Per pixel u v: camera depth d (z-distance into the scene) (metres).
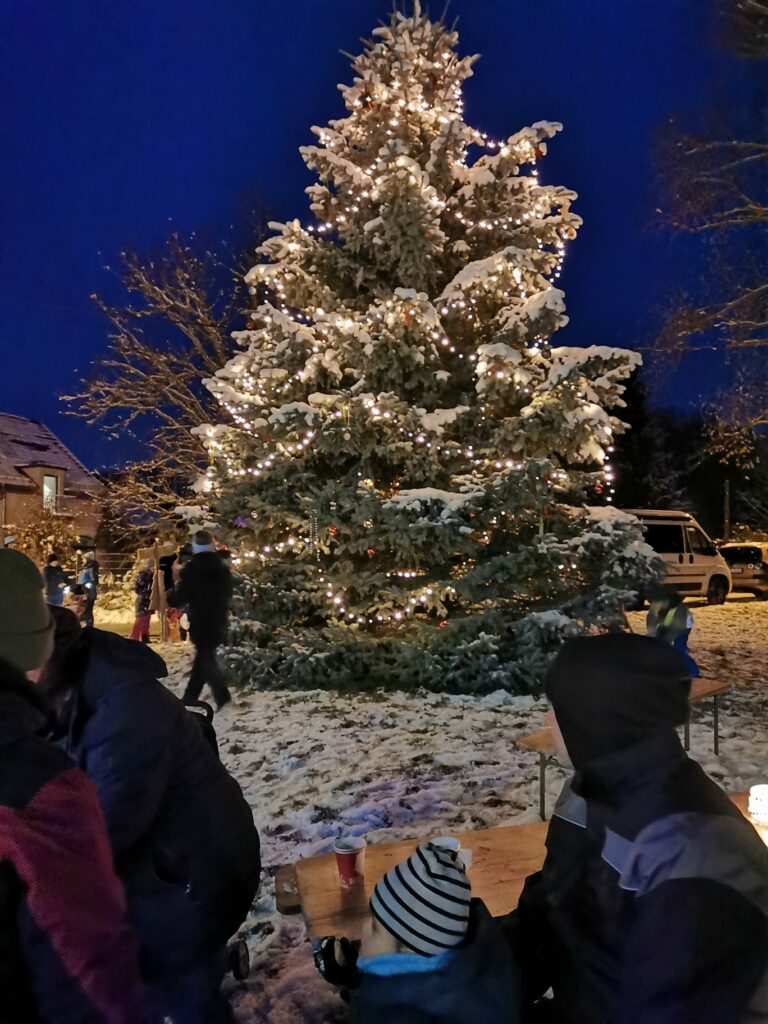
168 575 12.34
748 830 1.34
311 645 8.33
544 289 8.86
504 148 8.91
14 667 1.38
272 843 4.45
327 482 8.18
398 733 6.58
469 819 4.66
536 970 1.80
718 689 5.75
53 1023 1.23
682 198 18.05
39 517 21.97
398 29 9.26
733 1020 1.17
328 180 9.35
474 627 7.95
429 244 8.46
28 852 1.22
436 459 8.19
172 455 19.52
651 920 1.25
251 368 8.80
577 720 1.44
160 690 2.02
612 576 8.15
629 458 33.59
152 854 1.99
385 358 8.02
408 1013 1.65
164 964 1.94
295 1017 2.89
